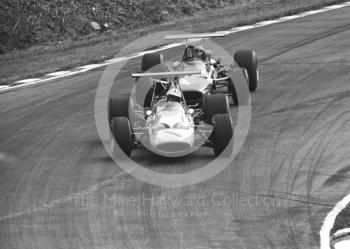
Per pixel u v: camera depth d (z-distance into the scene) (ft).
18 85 263.49
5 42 361.92
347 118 187.83
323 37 310.45
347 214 128.47
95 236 125.08
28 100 237.25
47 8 397.80
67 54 322.34
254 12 411.34
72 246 121.29
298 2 437.58
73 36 383.04
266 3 450.71
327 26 338.75
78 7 407.03
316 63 258.98
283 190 142.31
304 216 128.88
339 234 119.96
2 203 143.84
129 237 123.95
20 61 314.96
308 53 278.46
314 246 116.26
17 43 364.58
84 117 209.56
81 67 288.92
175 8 433.48
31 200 144.66
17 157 175.22
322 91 218.38
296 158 160.25
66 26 388.78
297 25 348.38
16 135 195.62
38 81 267.59
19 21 378.73
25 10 389.39
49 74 279.90
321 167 153.89
